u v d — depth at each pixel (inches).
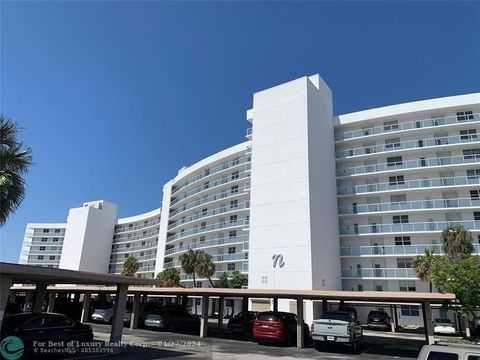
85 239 3614.7
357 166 1861.5
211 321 1685.5
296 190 1546.5
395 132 1793.8
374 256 1678.2
